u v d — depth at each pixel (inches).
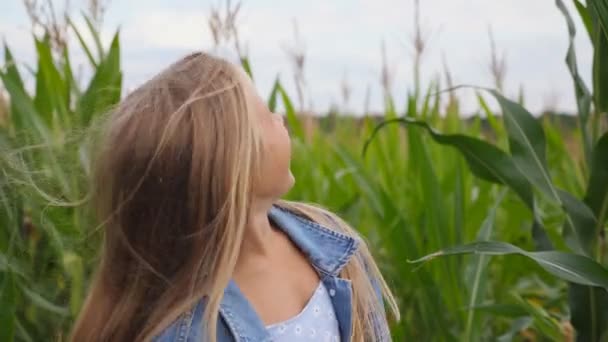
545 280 128.3
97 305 53.1
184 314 49.6
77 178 77.8
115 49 89.4
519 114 82.0
